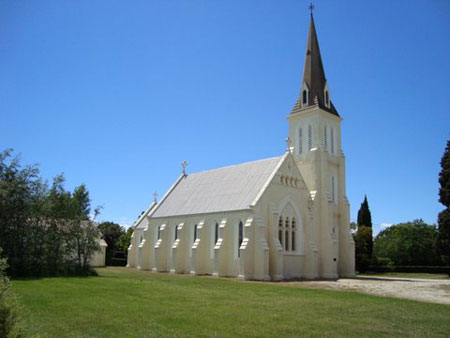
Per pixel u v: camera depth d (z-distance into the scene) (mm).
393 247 118125
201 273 53594
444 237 66250
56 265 46500
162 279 41719
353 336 17250
